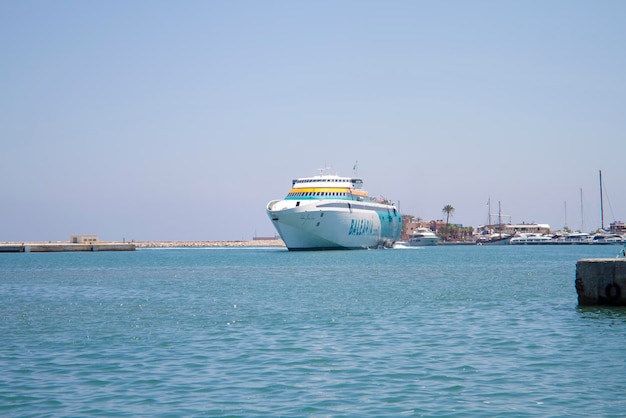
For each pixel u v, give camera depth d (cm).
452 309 4809
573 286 6719
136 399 2402
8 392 2511
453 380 2614
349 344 3397
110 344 3506
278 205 15838
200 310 4950
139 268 12019
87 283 8144
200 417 2192
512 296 5688
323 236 15975
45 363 3030
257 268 11156
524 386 2516
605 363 2878
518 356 3042
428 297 5728
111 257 19162
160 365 2945
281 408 2280
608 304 4425
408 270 10119
